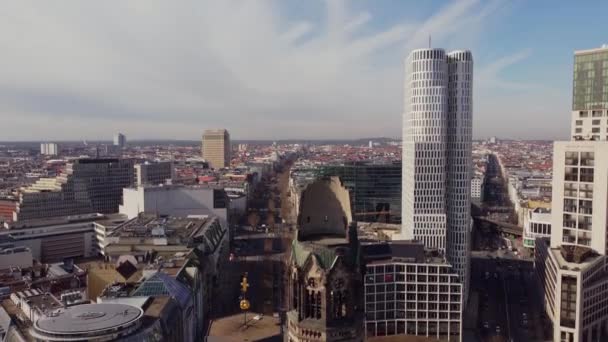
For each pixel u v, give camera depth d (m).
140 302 153.88
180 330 165.25
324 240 80.69
